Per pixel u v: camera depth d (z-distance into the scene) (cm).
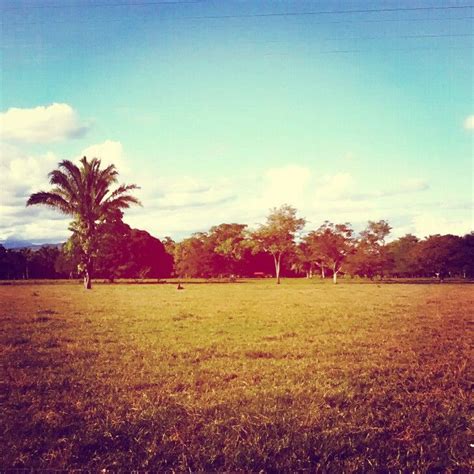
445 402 697
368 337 1312
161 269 9025
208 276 9538
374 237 8044
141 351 1086
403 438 564
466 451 528
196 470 482
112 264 7825
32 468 480
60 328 1496
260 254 11281
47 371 884
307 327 1530
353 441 548
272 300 2916
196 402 682
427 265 7331
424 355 1063
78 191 4475
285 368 905
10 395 725
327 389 757
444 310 2148
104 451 527
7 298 2984
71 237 4606
